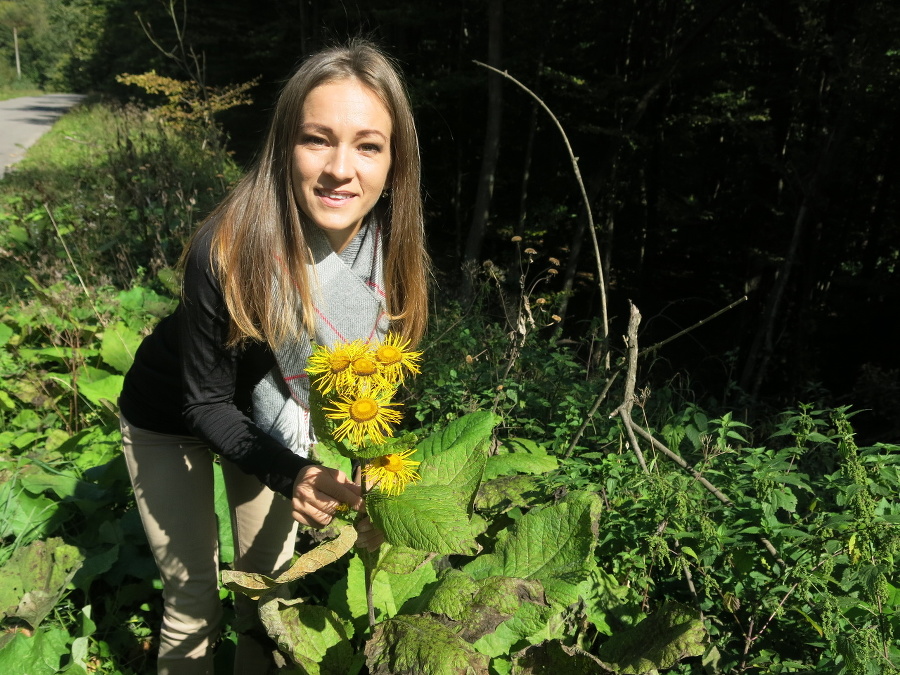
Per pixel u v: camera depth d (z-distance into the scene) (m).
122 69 33.97
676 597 2.30
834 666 1.85
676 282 17.67
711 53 12.57
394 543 1.53
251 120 20.16
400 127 1.76
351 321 1.85
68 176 11.30
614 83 12.96
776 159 11.91
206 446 2.04
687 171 15.42
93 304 4.99
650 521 2.24
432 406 3.36
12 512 3.07
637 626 2.07
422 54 16.11
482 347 4.04
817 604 1.86
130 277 6.32
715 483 2.44
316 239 1.78
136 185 7.34
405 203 1.87
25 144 20.30
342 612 2.20
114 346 4.30
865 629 1.72
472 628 1.86
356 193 1.68
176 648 2.11
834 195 12.70
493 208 16.59
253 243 1.65
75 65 53.03
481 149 16.55
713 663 1.98
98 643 2.61
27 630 2.64
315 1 15.77
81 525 3.17
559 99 14.97
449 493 1.61
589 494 2.17
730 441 3.41
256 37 19.20
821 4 11.09
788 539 2.06
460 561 2.34
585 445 3.07
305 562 1.68
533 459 2.53
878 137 13.16
